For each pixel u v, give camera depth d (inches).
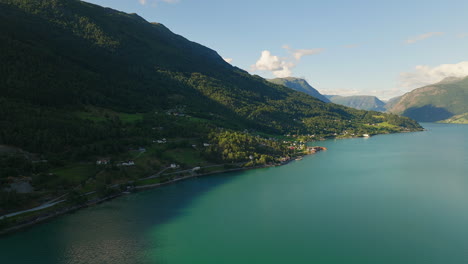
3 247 3848.4
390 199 5871.1
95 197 5625.0
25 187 5078.7
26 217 4534.9
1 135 6102.4
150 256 3710.6
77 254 3710.6
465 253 3747.5
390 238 4190.5
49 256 3649.1
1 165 5280.5
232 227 4591.5
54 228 4436.5
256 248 3924.7
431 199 5841.5
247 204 5615.2
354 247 3944.4
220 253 3794.3
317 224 4692.4
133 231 4414.4
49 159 6107.3
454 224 4630.9
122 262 3563.0
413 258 3661.4
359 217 4958.2
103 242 4040.4
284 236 4279.0
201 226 4618.6
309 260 3619.6
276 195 6190.9
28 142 6250.0
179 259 3644.2
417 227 4547.2
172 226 4601.4
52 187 5408.5
